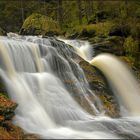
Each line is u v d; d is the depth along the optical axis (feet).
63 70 49.39
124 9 91.30
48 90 43.21
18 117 36.14
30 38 56.54
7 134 30.55
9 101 34.99
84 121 38.83
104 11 92.32
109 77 54.85
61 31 90.84
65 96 43.29
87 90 47.21
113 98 48.67
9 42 45.88
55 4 127.95
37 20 88.94
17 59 44.98
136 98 54.54
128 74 59.11
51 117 38.73
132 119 43.11
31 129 34.45
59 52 51.26
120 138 33.32
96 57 59.77
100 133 34.47
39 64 47.32
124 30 71.41
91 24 87.45
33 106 39.04
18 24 122.01
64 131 34.55
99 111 44.04
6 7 128.06
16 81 41.78
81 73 49.96
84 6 116.37
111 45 64.28
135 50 67.10
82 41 65.82
